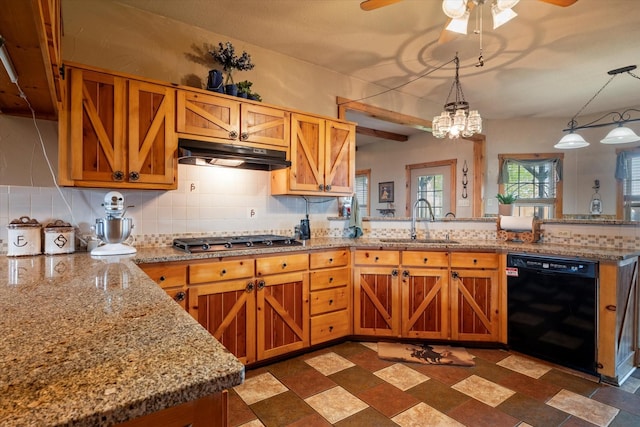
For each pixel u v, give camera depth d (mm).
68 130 2062
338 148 3268
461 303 2945
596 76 3814
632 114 4879
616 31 2861
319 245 2855
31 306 1024
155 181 2316
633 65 3531
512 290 2820
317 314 2840
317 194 3145
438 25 2768
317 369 2523
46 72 1449
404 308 2996
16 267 1714
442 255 2959
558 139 5426
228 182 2996
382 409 2012
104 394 544
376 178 7094
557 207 5387
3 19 1017
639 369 2537
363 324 3049
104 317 928
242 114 2662
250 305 2498
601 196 5168
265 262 2566
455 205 5746
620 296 2375
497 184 5516
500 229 3291
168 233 2715
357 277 3051
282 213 3307
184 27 2738
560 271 2549
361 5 2051
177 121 2396
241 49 3029
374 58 3344
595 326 2383
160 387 571
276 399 2117
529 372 2477
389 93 4125
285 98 3287
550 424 1874
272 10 2564
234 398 2129
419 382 2328
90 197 2422
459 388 2250
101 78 2156
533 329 2693
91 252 2154
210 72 2611
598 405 2061
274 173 3178
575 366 2473
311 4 2488
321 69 3537
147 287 1280
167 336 796
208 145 2473
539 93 4348
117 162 2195
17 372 609
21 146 2197
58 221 2254
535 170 5492
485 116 5371
